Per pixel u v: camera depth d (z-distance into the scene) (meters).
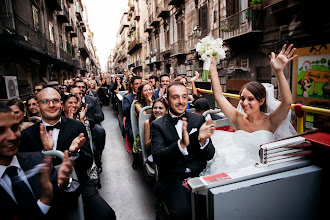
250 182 1.22
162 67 24.92
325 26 6.60
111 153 4.92
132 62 45.25
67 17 23.48
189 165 2.06
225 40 10.93
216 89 2.41
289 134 2.09
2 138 1.23
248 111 2.17
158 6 23.98
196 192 1.20
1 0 9.61
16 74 10.77
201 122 2.19
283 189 1.27
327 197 1.34
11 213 1.25
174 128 2.11
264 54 9.21
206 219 1.21
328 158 1.32
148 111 3.50
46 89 2.13
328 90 6.64
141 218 2.69
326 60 6.65
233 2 10.64
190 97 4.54
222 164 2.10
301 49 7.46
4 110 1.23
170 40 21.20
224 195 1.14
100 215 2.00
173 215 1.83
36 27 14.13
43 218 1.31
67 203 1.50
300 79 7.57
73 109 2.98
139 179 3.65
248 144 2.14
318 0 6.61
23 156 1.49
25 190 1.31
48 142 1.78
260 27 9.14
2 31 9.38
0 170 1.29
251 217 1.22
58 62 18.58
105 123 7.72
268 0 8.81
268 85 2.27
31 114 3.36
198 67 15.57
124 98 4.43
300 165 1.36
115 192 3.29
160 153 1.84
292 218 1.32
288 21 7.89
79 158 2.15
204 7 13.73
